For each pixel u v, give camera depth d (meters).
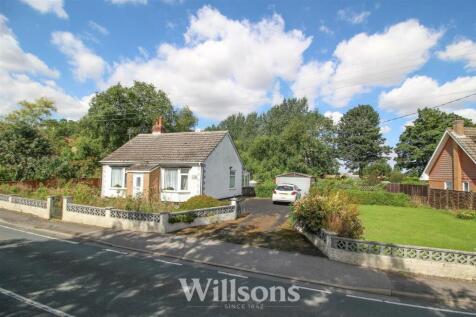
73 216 16.34
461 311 6.84
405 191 31.11
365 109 70.06
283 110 86.19
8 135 28.66
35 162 28.14
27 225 15.37
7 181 26.89
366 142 67.62
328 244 10.23
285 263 9.62
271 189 32.22
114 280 7.71
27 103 44.72
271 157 46.16
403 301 7.32
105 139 40.88
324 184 36.53
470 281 8.69
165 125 45.50
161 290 7.15
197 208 16.20
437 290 7.91
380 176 52.16
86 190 19.33
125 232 13.70
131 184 23.98
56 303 6.19
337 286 8.06
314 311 6.39
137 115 41.97
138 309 6.03
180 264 9.50
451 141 26.41
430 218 19.33
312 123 63.34
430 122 50.28
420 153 49.59
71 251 10.56
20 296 6.52
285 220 17.14
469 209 20.69
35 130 30.72
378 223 17.06
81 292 6.82
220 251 10.78
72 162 31.92
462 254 8.95
